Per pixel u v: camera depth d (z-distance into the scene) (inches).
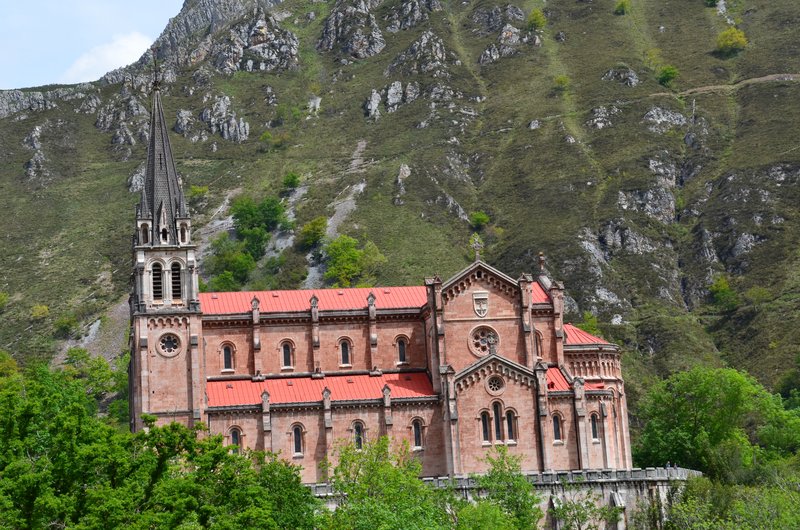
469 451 5098.4
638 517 4783.5
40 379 6314.0
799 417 6633.9
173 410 5019.7
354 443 5103.3
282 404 5093.5
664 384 6486.2
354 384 5305.1
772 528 4185.5
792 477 4869.6
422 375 5408.5
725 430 6107.3
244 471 3710.6
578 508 4685.0
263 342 5364.2
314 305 5403.5
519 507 4411.9
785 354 7849.4
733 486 4712.1
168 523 3240.7
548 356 5442.9
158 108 5442.9
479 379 5157.5
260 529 3427.7
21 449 3378.4
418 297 5625.0
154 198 5241.1
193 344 5083.7
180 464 4030.5
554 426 5231.3
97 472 3380.9
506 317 5339.6
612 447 5344.5
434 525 3789.4
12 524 3107.8
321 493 4677.7
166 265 5162.4
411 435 5172.2
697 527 4355.3
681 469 4918.8
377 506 3769.7
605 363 5600.4
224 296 5497.1
